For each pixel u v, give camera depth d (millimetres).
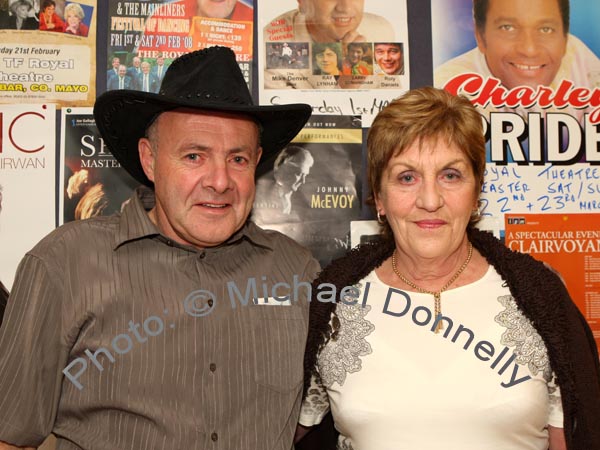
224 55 1205
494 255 1242
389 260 1331
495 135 1602
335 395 1220
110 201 1529
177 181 1145
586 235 1616
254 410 1189
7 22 1510
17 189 1507
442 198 1135
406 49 1587
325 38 1570
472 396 1118
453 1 1597
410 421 1133
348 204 1580
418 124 1119
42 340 1131
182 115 1142
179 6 1540
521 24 1603
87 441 1137
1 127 1505
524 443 1137
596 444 1151
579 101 1616
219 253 1275
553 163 1612
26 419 1116
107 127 1252
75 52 1521
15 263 1497
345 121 1578
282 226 1567
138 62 1528
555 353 1121
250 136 1186
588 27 1620
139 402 1135
